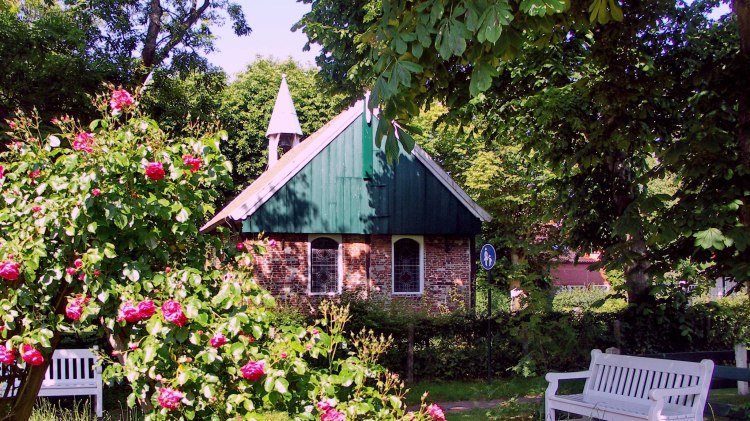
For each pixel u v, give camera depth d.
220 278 4.30
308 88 39.12
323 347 4.21
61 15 16.33
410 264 21.50
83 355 9.44
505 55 4.34
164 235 4.33
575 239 13.19
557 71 10.98
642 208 7.45
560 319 13.12
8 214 4.20
